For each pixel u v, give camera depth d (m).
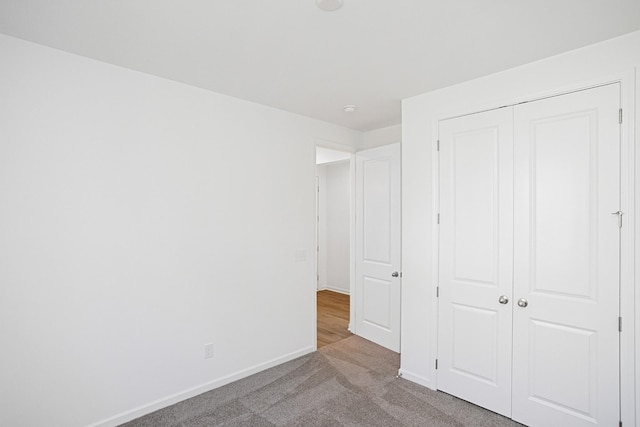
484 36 1.86
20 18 1.66
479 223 2.43
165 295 2.42
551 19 1.69
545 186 2.13
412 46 1.97
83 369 2.07
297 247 3.30
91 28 1.77
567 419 2.03
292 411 2.35
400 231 3.40
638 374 1.80
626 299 1.84
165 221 2.43
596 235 1.94
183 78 2.44
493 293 2.35
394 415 2.30
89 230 2.10
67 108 2.02
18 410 1.86
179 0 1.52
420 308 2.75
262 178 3.02
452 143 2.58
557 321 2.07
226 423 2.21
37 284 1.92
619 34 1.84
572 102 2.03
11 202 1.84
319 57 2.11
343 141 3.82
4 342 1.82
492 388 2.35
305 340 3.37
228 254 2.78
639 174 1.81
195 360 2.57
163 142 2.42
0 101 1.81
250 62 2.18
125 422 2.22
